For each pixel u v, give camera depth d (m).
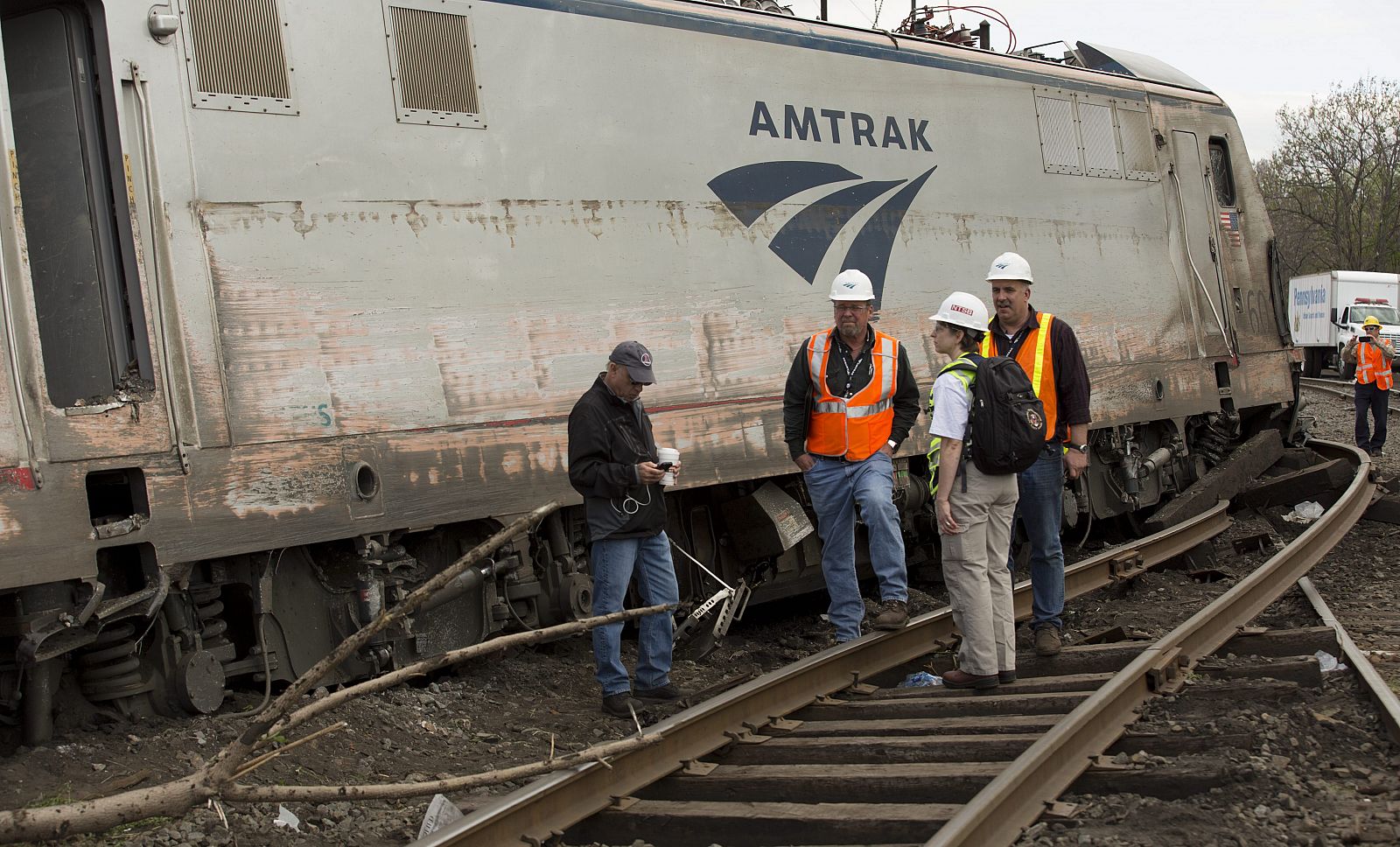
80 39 5.72
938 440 6.19
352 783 5.27
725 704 5.62
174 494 5.57
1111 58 12.57
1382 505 11.97
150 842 4.40
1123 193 11.77
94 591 5.32
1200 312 12.67
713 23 8.31
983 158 10.24
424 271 6.58
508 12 7.12
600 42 7.59
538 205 7.14
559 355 7.14
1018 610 8.34
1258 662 6.38
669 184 7.87
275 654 6.23
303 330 6.08
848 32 9.33
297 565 6.38
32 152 5.79
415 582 6.66
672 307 7.79
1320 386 31.19
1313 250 60.06
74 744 5.31
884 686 6.92
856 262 9.05
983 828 4.22
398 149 6.56
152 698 5.79
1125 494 11.71
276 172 6.08
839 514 7.25
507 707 6.59
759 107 8.50
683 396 7.79
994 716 5.84
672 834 4.68
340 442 6.14
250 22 6.08
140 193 5.65
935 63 9.95
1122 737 5.30
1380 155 54.38
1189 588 9.67
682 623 7.96
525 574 7.22
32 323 5.25
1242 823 4.33
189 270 5.74
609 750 4.90
